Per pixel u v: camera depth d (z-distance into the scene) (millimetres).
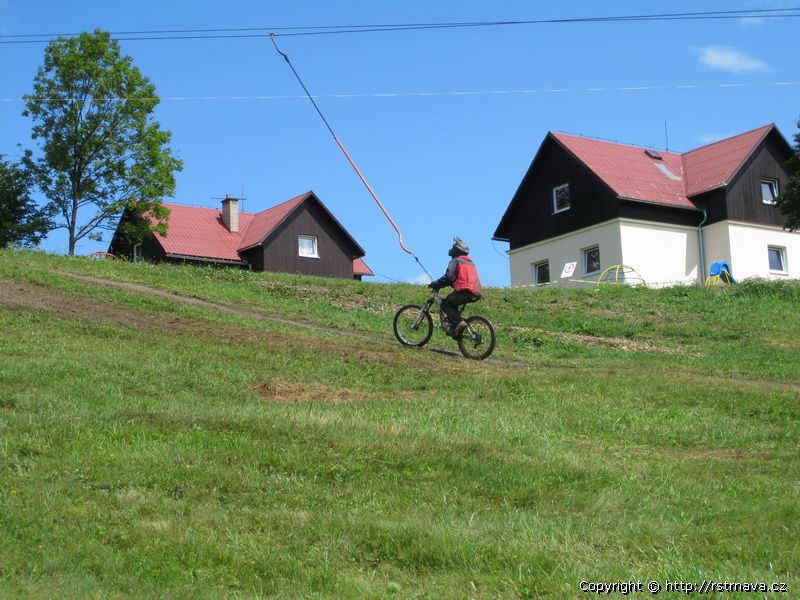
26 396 11906
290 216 47625
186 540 7781
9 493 8508
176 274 23719
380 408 12438
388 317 21875
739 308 25578
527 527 8258
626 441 11984
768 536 8195
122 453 9711
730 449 11828
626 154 40281
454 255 17531
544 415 12844
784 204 34594
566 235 39031
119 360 14289
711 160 39969
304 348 16656
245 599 6887
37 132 42500
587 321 22797
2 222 42125
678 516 8883
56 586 6938
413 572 7492
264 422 11039
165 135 43625
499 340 19938
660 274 37219
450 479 9602
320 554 7684
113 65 43375
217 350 15859
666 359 19234
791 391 15000
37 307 17297
